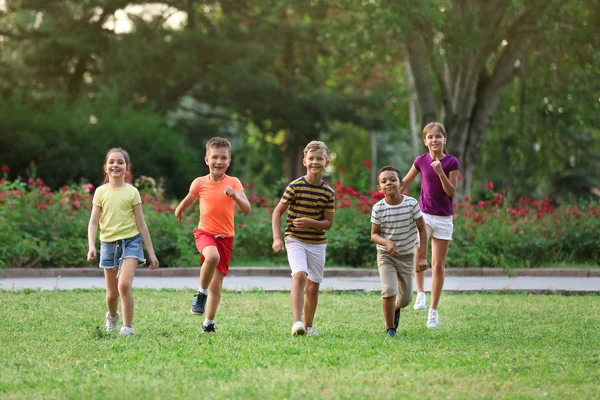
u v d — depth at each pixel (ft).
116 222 36.37
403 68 163.84
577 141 143.84
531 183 158.10
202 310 36.99
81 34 176.35
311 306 37.27
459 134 112.78
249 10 186.80
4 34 180.96
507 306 48.44
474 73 110.42
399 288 37.47
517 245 74.18
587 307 48.08
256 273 67.36
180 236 69.92
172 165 160.97
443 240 41.06
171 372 28.04
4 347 33.04
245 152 220.64
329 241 73.51
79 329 37.86
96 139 154.61
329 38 111.14
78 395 24.81
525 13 107.34
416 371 28.27
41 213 71.31
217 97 177.68
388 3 100.63
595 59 105.60
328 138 207.51
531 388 25.85
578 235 77.87
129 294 36.29
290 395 24.63
